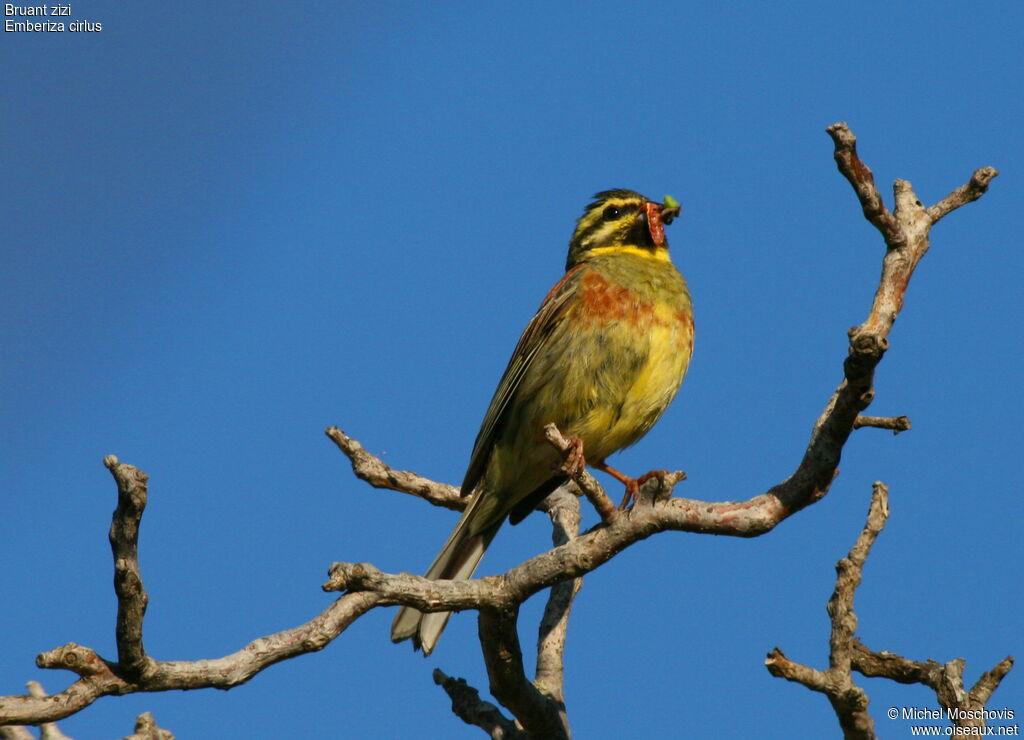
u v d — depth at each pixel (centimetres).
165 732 891
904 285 888
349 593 805
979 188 916
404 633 1045
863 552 877
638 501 898
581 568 897
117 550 692
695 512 890
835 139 877
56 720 697
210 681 738
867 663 923
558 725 1026
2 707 686
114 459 683
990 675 892
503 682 979
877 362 827
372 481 1215
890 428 952
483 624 944
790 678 841
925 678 909
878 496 892
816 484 892
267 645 763
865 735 853
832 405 909
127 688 717
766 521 895
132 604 695
